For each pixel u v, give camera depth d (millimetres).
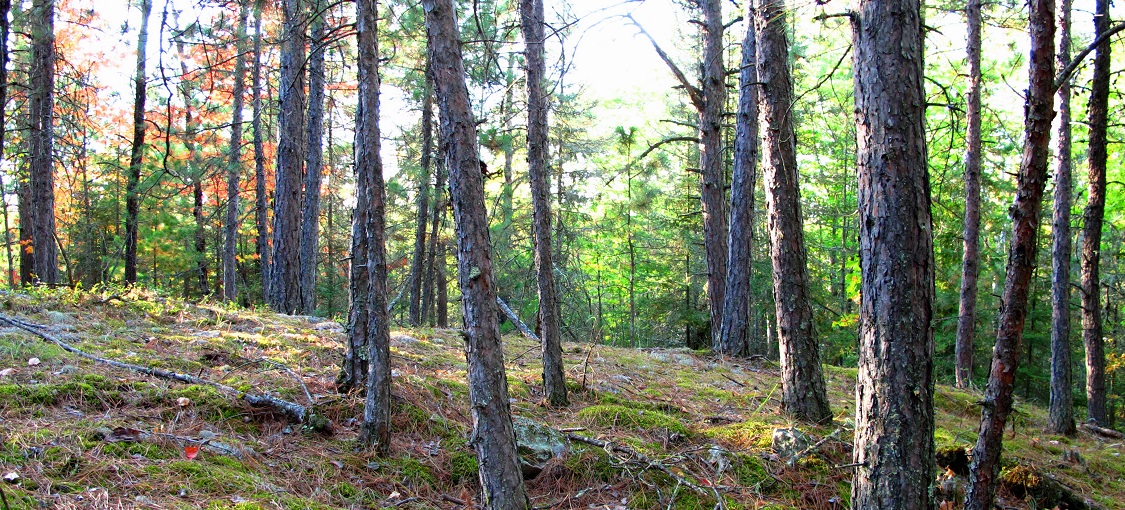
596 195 19312
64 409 4352
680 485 4914
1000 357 4102
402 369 6520
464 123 3832
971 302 10438
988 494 4121
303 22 4969
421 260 16203
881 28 3844
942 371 16422
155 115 15602
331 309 18938
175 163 12812
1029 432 8438
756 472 5238
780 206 6516
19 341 5422
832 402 7770
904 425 3789
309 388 5504
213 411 4750
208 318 7641
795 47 12500
